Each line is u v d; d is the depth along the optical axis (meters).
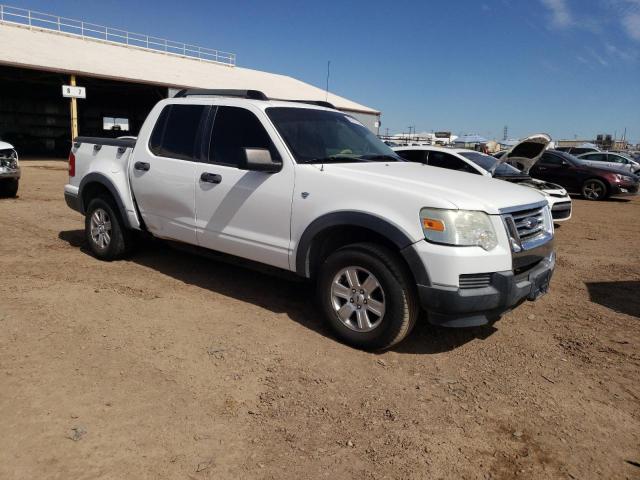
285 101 5.08
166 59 36.25
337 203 3.97
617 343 4.42
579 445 2.96
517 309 5.20
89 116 38.78
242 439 2.84
